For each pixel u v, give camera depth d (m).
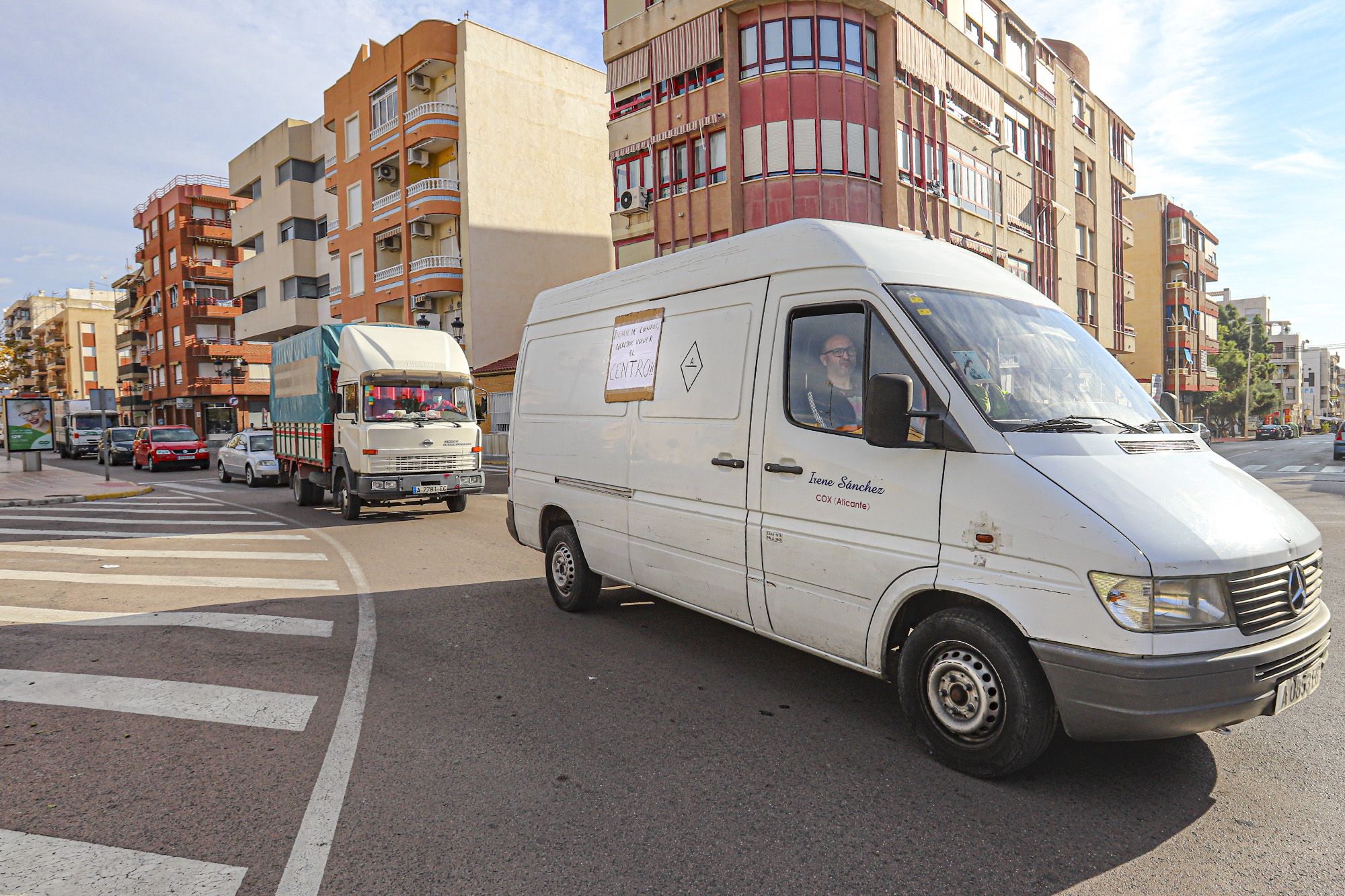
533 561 8.90
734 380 4.60
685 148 22.66
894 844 2.91
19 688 4.64
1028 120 29.11
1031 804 3.20
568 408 6.33
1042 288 29.88
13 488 18.30
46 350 57.97
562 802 3.24
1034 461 3.26
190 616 6.40
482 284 30.75
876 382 3.43
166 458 27.25
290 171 40.38
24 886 2.63
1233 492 3.38
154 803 3.22
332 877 2.70
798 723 4.09
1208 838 2.94
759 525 4.36
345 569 8.49
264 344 51.28
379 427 12.30
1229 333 68.81
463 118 30.50
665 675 4.88
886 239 4.22
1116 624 2.93
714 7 21.30
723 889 2.63
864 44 21.28
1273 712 3.14
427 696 4.51
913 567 3.53
